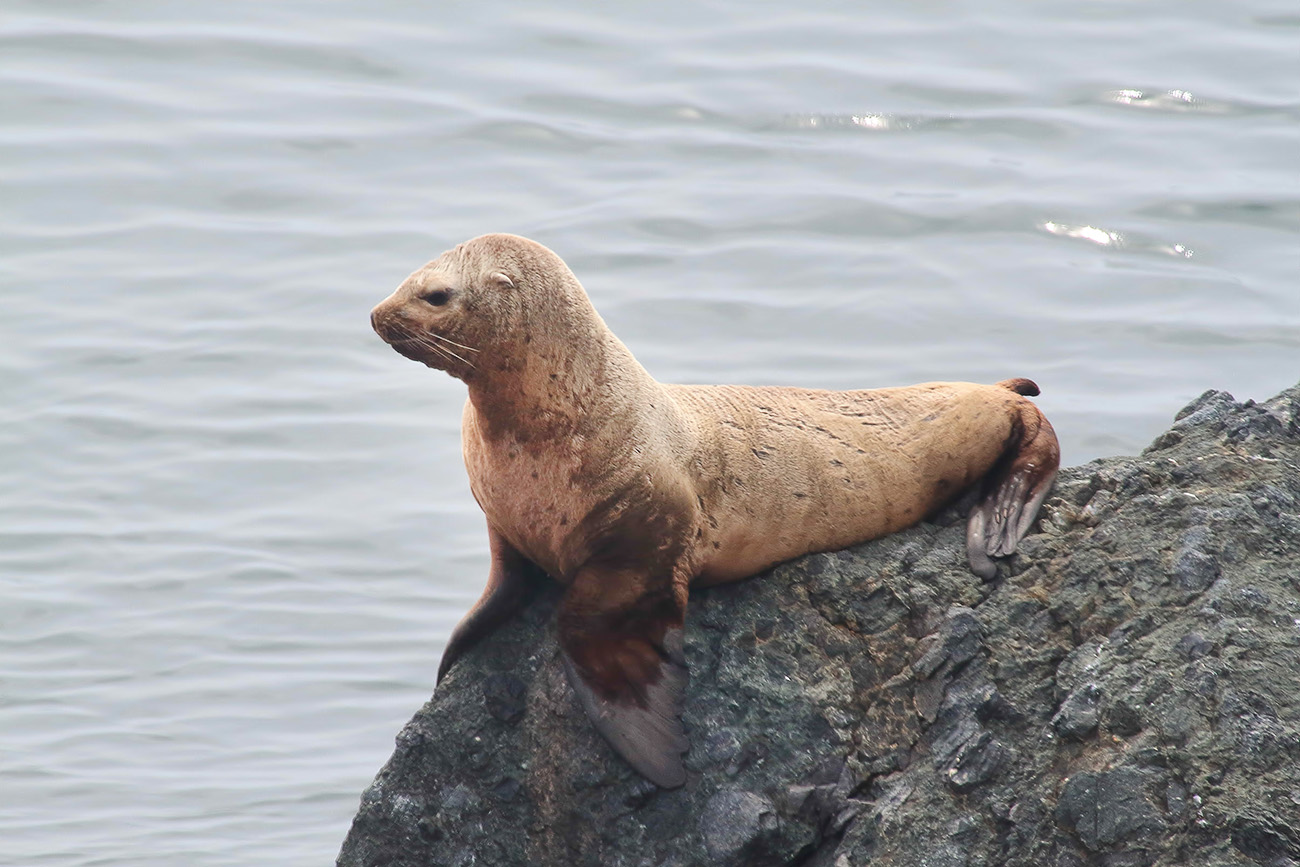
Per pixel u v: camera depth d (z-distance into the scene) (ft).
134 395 185.06
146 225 225.76
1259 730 66.54
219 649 143.64
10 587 151.64
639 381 83.30
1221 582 73.97
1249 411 85.87
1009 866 69.36
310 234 223.10
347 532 160.04
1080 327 190.60
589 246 214.90
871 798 75.82
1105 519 81.92
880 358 186.80
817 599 84.43
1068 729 71.41
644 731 77.51
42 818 120.78
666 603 82.23
